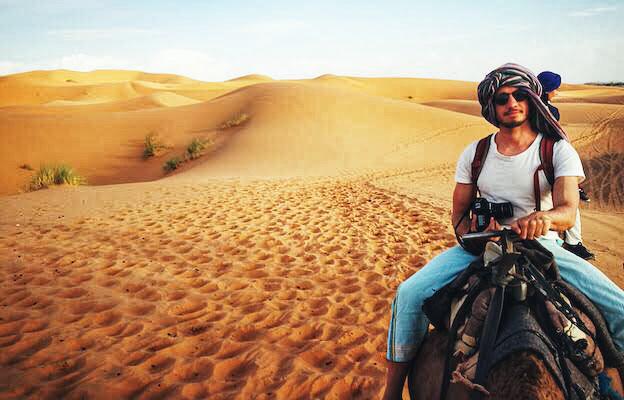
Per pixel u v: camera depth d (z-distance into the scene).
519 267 1.99
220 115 36.88
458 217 2.47
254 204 11.98
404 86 113.38
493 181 2.30
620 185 14.43
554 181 2.19
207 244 8.35
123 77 146.75
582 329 1.94
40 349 4.79
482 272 2.06
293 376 4.25
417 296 2.37
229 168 24.73
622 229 9.36
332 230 9.21
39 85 97.12
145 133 34.78
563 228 2.06
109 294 6.16
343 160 25.86
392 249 7.89
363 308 5.65
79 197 13.32
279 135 30.11
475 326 1.95
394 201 12.34
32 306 5.82
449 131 33.12
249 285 6.47
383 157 26.56
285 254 7.75
